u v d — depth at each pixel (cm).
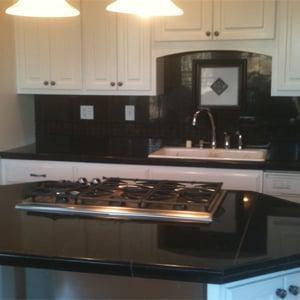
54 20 377
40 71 386
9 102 386
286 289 164
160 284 184
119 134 411
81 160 350
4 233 183
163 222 195
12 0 375
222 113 385
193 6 345
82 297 198
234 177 325
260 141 380
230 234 180
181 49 356
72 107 417
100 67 373
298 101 371
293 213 209
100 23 368
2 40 373
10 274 205
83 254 161
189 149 376
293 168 313
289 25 334
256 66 373
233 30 341
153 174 338
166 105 396
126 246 168
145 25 361
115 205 210
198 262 153
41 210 212
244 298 156
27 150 376
